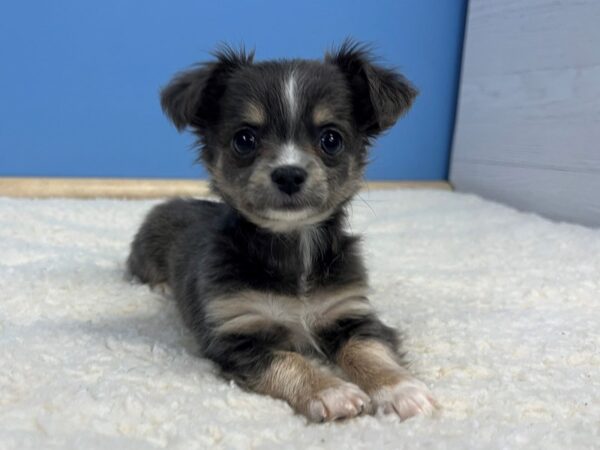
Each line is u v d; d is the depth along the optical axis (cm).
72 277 31
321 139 23
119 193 51
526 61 48
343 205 24
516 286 30
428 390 19
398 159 59
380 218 46
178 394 18
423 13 56
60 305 27
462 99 57
